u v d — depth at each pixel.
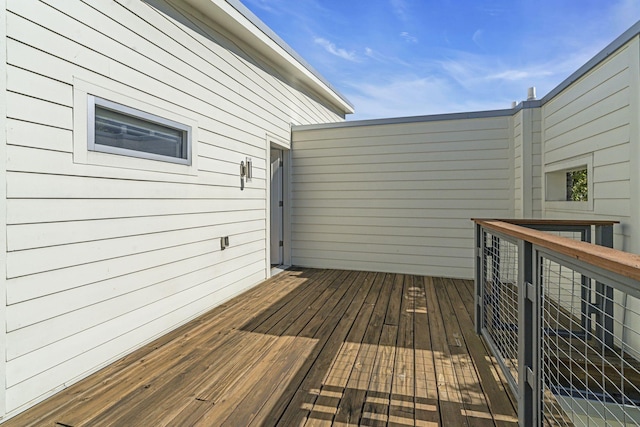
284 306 3.62
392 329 2.95
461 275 4.84
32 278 1.90
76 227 2.15
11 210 1.79
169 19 2.97
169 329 2.94
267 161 4.82
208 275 3.50
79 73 2.16
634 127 2.47
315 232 5.56
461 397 1.92
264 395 1.95
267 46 4.39
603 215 2.87
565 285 3.30
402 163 5.08
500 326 2.44
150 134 2.79
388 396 1.93
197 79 3.33
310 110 6.63
